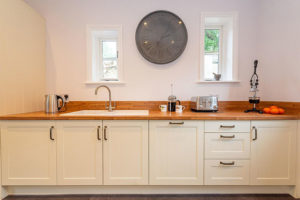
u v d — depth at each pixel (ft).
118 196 5.48
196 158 5.27
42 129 5.16
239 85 6.96
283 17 6.04
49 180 5.23
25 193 5.53
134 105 7.00
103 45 7.58
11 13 5.36
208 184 5.28
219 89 7.00
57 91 7.00
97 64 7.50
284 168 5.24
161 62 6.88
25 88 5.96
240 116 5.14
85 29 6.92
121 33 6.89
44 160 5.21
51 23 6.90
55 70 6.97
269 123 5.19
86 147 5.23
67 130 5.20
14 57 5.50
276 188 5.53
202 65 6.92
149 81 7.00
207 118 5.14
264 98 6.71
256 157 5.24
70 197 5.44
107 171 5.26
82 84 7.01
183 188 5.58
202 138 5.24
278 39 6.20
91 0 6.86
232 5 6.84
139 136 5.24
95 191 5.58
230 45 7.08
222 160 5.25
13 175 5.18
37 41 6.47
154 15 6.81
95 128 5.21
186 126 5.23
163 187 5.58
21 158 5.17
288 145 5.22
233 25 6.85
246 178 5.27
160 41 6.84
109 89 6.72
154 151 5.24
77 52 6.96
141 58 6.97
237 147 5.25
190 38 6.91
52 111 6.02
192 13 6.87
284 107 6.05
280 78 6.17
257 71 6.85
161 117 5.14
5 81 5.22
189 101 6.98
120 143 5.24
